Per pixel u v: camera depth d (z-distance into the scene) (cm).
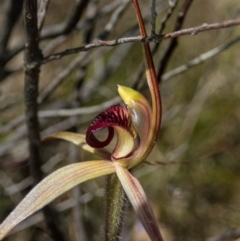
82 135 227
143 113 204
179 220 492
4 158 425
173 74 294
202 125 547
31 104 237
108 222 206
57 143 449
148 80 197
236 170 533
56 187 192
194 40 550
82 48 201
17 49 320
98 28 449
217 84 559
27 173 443
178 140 525
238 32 561
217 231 486
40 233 391
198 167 526
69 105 407
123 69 534
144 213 190
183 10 251
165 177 499
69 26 298
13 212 187
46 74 502
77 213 338
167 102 538
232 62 570
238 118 554
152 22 178
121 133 206
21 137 391
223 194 518
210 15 566
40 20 220
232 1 553
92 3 348
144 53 194
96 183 470
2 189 425
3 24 320
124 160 204
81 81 352
